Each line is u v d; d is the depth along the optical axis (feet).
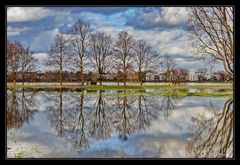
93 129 68.74
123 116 84.79
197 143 55.26
